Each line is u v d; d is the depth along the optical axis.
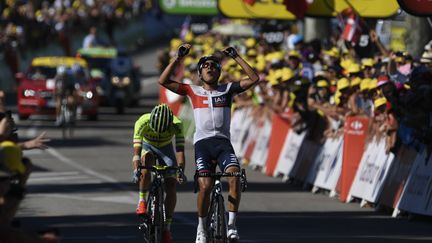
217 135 25.47
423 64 34.66
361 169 36.69
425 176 32.25
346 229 30.34
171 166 25.81
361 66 38.19
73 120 62.56
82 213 33.53
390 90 33.47
